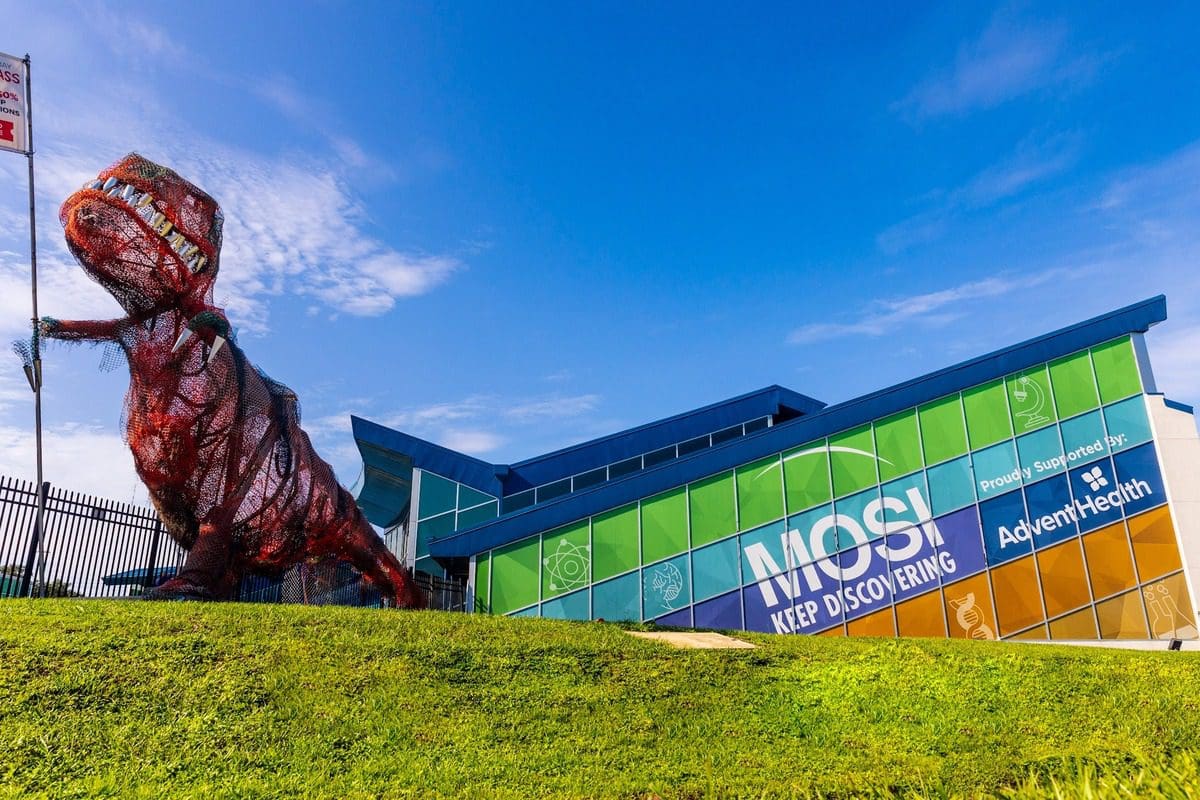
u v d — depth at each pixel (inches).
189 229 553.9
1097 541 917.2
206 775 283.1
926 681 431.2
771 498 949.8
